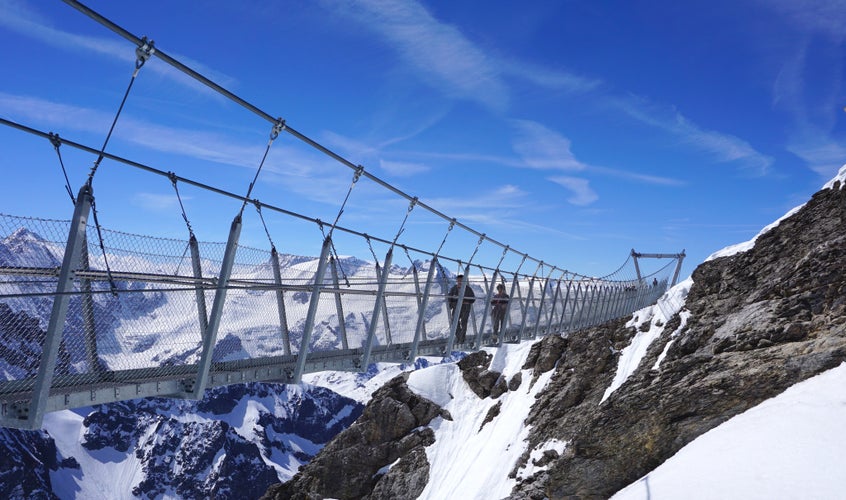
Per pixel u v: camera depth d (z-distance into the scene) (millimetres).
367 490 38906
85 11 4914
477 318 16547
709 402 13977
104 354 5309
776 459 9812
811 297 17766
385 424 40906
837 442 9656
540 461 31016
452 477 35750
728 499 9125
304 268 8328
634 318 36906
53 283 4891
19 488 190875
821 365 13039
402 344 11500
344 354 9352
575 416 32344
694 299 33469
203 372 6258
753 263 28562
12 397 4613
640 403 15109
